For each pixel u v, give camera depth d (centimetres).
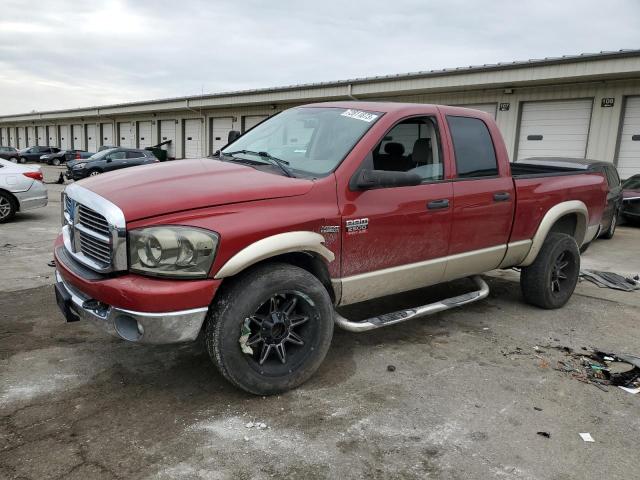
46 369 353
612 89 1527
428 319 485
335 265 342
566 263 528
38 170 1059
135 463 254
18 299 503
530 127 1731
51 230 927
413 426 297
